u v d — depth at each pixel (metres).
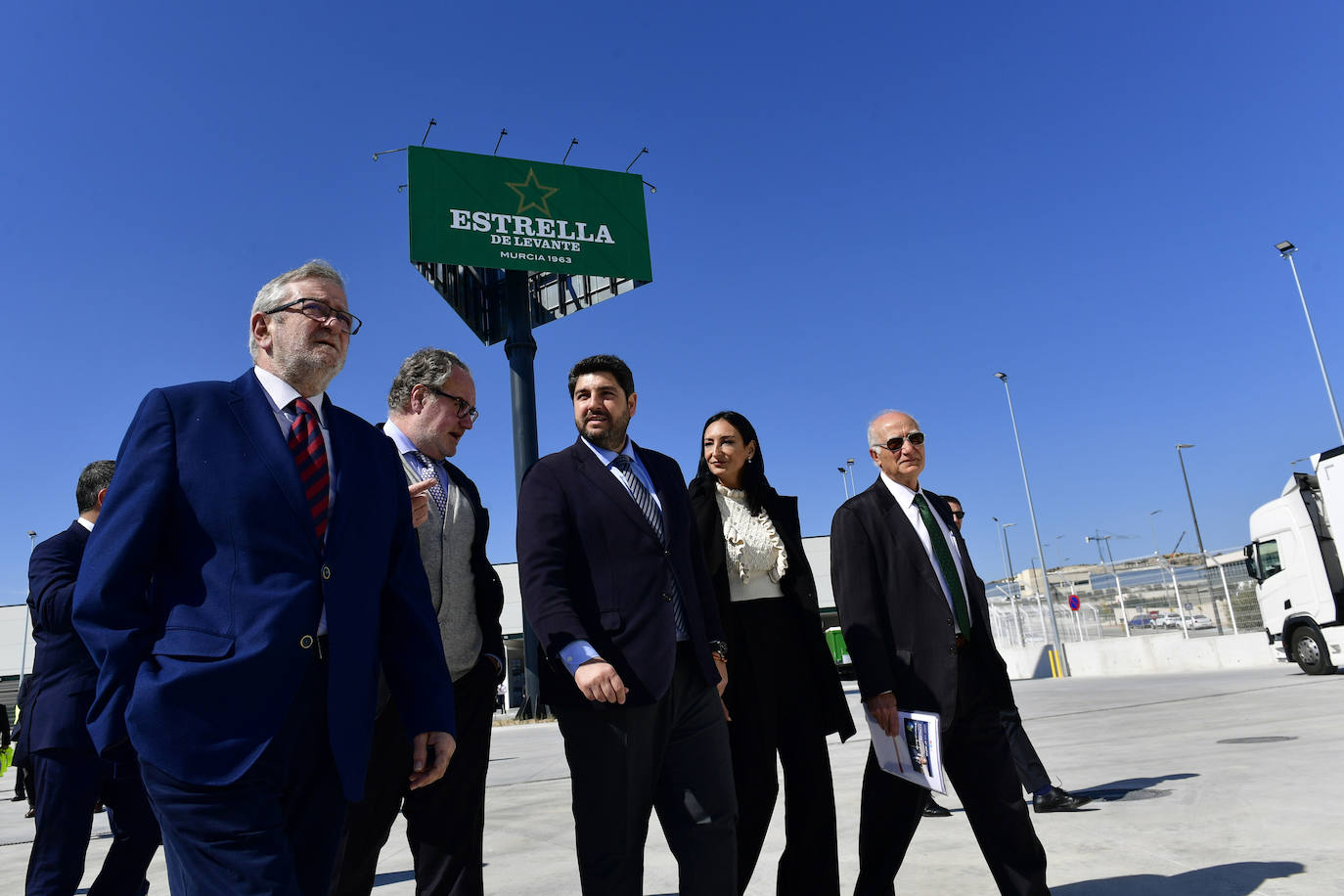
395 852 4.90
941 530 2.90
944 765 2.69
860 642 2.73
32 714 2.96
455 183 20.02
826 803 2.74
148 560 1.63
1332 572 13.17
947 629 2.68
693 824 2.29
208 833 1.51
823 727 2.81
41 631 3.05
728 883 2.28
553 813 5.86
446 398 2.96
